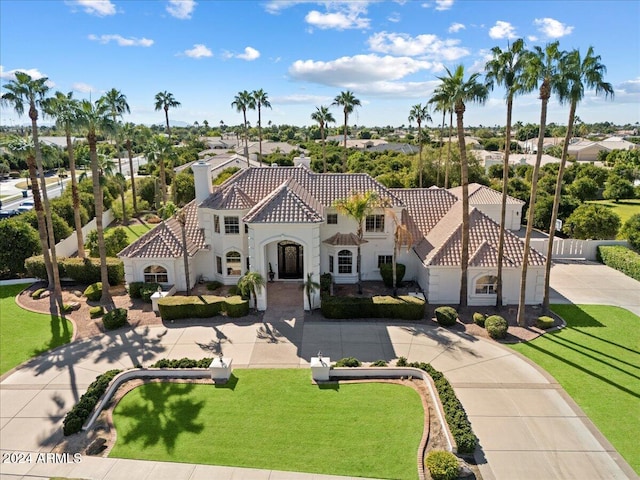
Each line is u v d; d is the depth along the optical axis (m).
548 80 21.83
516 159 95.25
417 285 31.38
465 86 22.75
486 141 146.38
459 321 25.91
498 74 22.47
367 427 16.41
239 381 19.66
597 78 21.45
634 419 17.03
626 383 19.48
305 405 17.80
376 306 26.09
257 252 26.75
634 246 37.78
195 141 137.62
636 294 30.36
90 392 18.16
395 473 14.16
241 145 130.50
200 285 31.77
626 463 14.77
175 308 26.36
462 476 14.09
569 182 76.81
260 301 27.34
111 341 23.94
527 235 24.20
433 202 34.47
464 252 26.20
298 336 24.19
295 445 15.48
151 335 24.55
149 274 30.69
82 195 50.66
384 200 29.20
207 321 26.23
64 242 39.41
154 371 20.03
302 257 32.38
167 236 31.14
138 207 60.25
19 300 30.09
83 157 61.00
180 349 22.89
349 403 17.91
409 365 20.41
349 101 61.28
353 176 33.50
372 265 32.38
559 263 38.00
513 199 46.88
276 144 124.56
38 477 14.15
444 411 16.73
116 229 39.09
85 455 15.12
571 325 25.39
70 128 26.81
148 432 16.27
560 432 16.28
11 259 34.12
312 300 27.34
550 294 30.28
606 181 72.25
